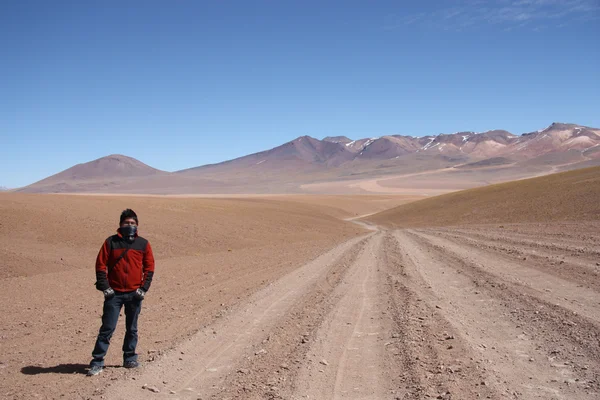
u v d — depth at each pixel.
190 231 31.67
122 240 6.63
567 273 12.76
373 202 119.19
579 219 34.47
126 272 6.56
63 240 24.25
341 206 102.38
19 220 26.34
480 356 6.66
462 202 67.12
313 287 12.91
